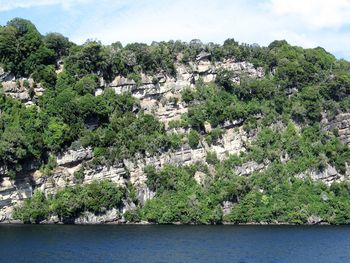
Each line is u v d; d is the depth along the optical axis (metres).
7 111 190.75
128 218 189.00
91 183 188.62
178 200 195.88
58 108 196.12
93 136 195.00
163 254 122.50
